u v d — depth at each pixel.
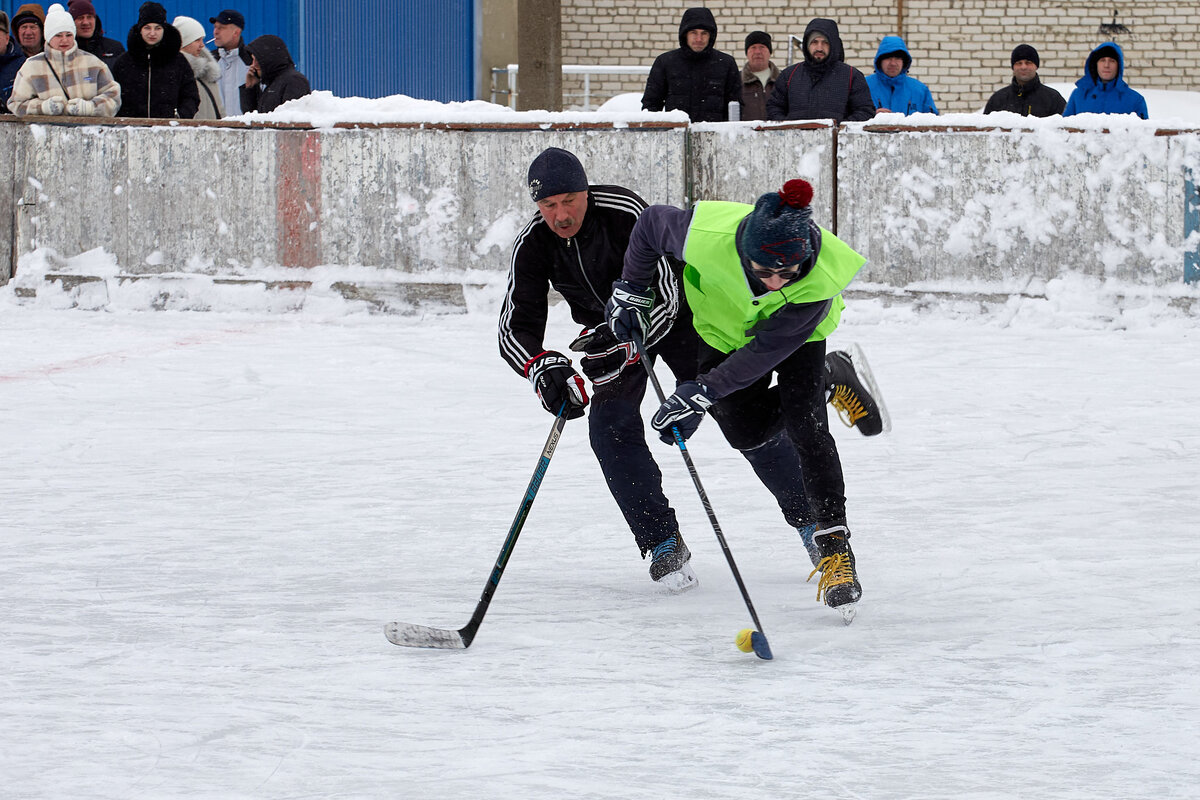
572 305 8.28
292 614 7.24
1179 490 10.12
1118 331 19.33
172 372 15.94
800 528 8.08
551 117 20.67
